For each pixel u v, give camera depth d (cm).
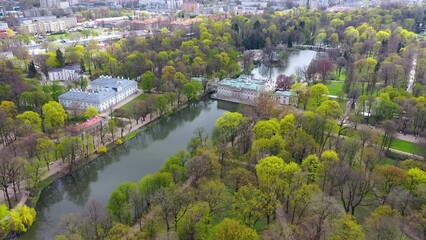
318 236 16462
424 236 17225
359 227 16512
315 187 19812
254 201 18562
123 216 19775
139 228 19462
